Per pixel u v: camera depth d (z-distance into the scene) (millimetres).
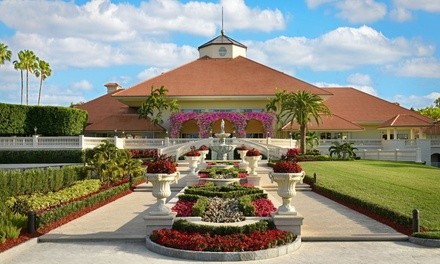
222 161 43094
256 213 14648
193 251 11852
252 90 65125
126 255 12273
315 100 52969
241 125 61531
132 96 64500
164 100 61250
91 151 28938
